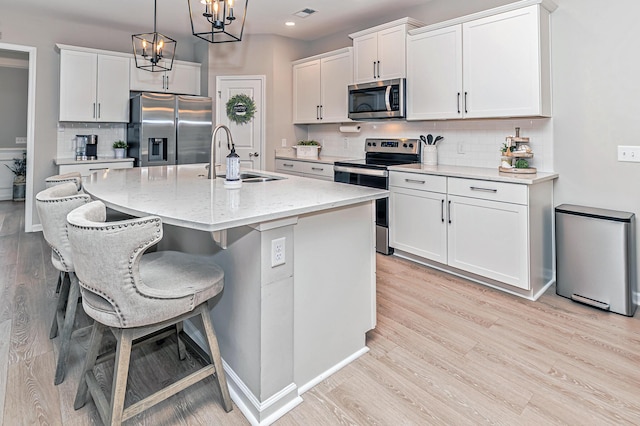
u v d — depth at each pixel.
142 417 1.58
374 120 4.21
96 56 4.70
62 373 1.80
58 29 4.67
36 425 1.52
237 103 5.32
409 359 2.02
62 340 1.79
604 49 2.78
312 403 1.68
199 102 5.12
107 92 4.80
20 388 1.75
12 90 6.97
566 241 2.78
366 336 2.26
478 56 3.14
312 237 1.75
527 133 3.23
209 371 1.58
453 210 3.15
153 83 5.13
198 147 5.16
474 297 2.83
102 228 1.21
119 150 5.03
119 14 4.46
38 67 4.58
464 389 1.78
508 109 3.00
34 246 4.05
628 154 2.72
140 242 1.27
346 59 4.48
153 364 1.97
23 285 2.97
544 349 2.12
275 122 5.34
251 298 1.57
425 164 3.90
